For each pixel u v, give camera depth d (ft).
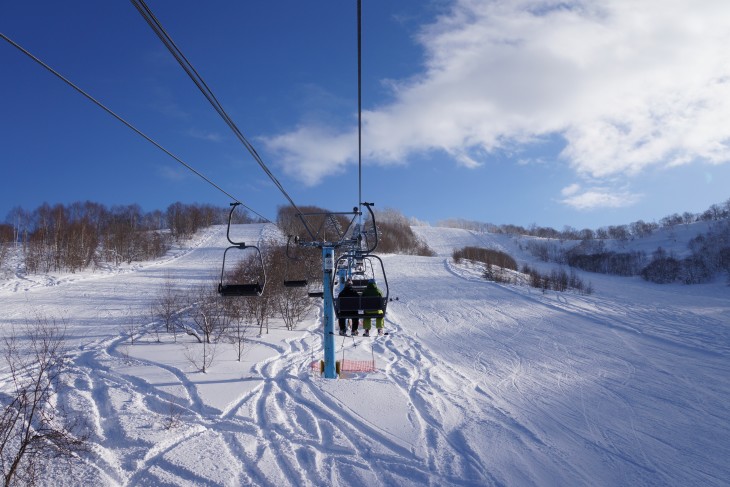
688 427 34.01
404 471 24.16
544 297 110.11
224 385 36.40
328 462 24.73
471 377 47.06
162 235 243.19
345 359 52.03
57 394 32.55
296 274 79.71
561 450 29.01
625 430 33.19
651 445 30.63
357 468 24.14
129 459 23.62
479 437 29.63
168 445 25.53
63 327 61.77
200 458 24.12
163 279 127.85
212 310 66.90
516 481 24.23
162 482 21.65
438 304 101.81
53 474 21.49
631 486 25.09
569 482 24.86
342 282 56.39
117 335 56.65
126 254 179.42
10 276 122.11
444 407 35.17
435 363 53.06
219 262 176.55
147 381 36.70
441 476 23.91
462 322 82.58
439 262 197.57
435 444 27.73
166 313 64.28
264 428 28.73
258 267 76.18
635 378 47.29
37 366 39.52
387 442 27.68
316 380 39.17
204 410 31.14
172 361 43.45
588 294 136.15
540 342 66.33
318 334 66.69
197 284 116.88
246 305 68.80
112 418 28.73
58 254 144.25
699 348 60.49
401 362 52.24
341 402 33.81
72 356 45.11
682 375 48.39
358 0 14.46
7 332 57.52
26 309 76.48
